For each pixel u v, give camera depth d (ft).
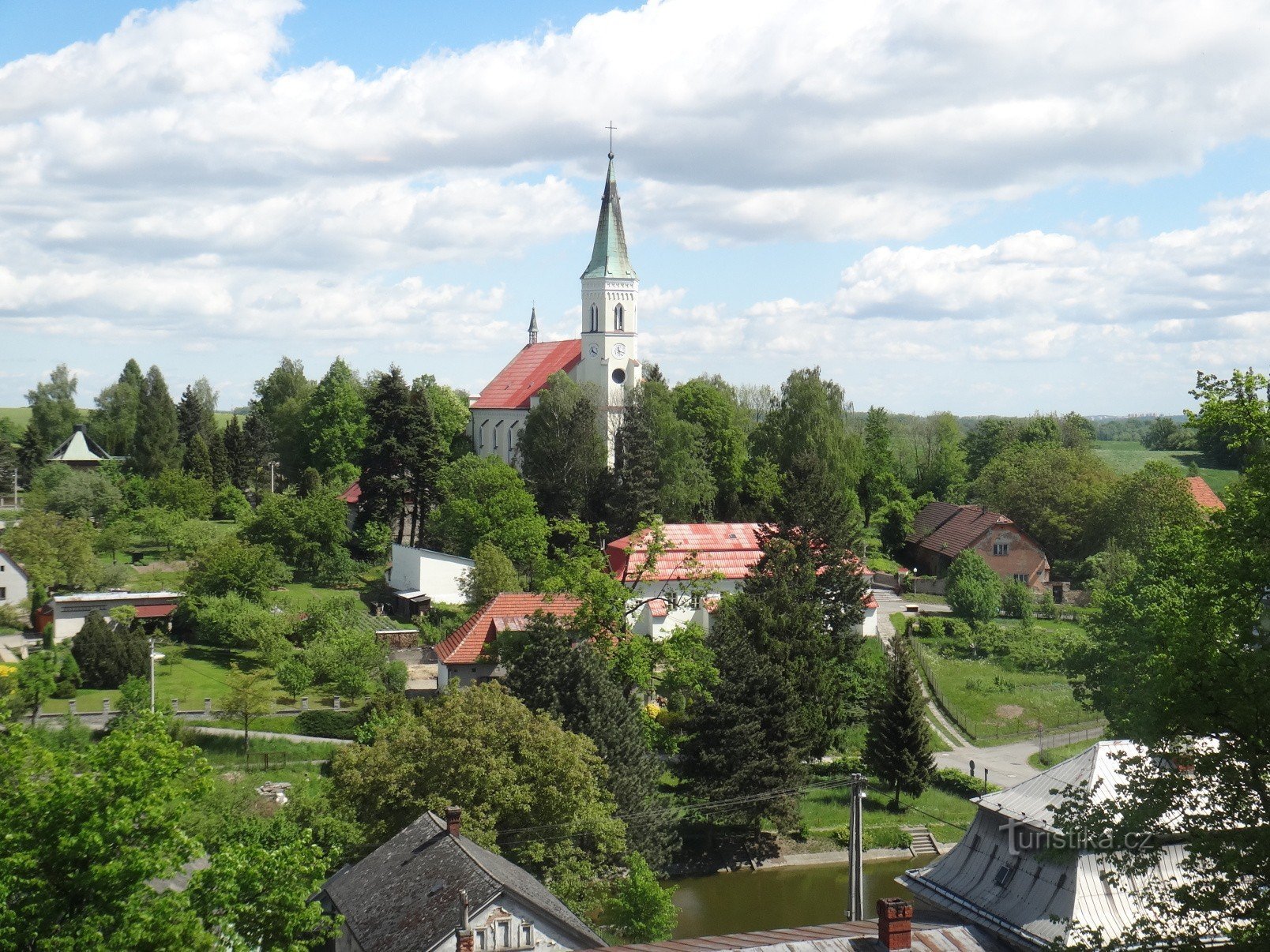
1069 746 260.42
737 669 218.59
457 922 118.01
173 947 78.48
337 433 508.53
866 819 229.25
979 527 397.60
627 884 154.10
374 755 167.02
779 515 312.09
